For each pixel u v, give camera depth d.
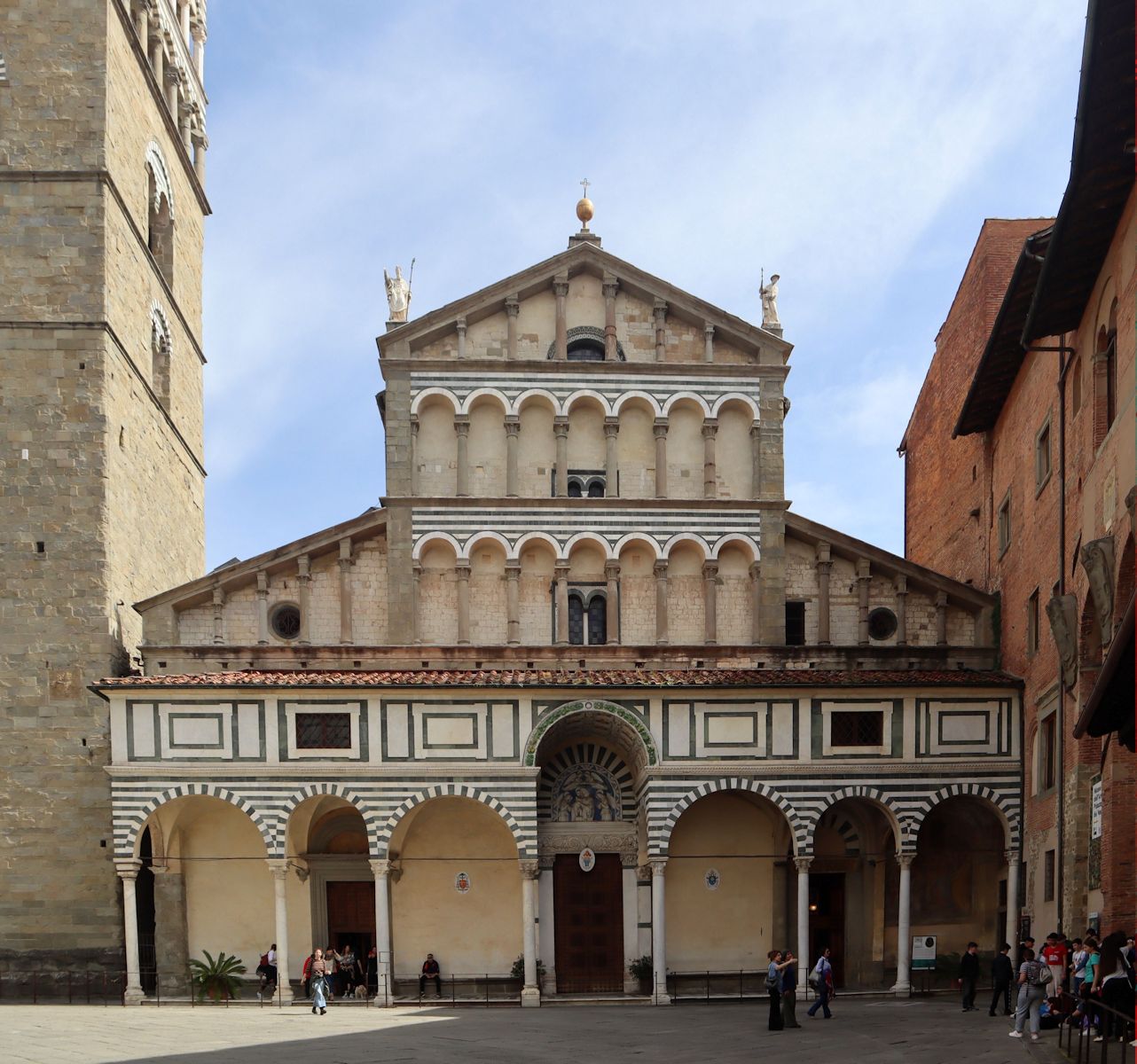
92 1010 41.44
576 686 45.53
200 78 64.44
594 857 49.44
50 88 48.72
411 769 45.31
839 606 49.94
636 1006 44.56
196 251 62.66
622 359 50.84
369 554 49.22
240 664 47.75
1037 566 42.59
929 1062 28.25
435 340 50.28
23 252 48.06
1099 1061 26.11
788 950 49.16
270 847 44.62
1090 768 36.34
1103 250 32.44
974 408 48.69
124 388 50.00
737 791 48.06
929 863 49.28
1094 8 23.58
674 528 49.50
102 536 47.12
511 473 49.47
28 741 46.03
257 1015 40.38
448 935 48.69
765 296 51.88
